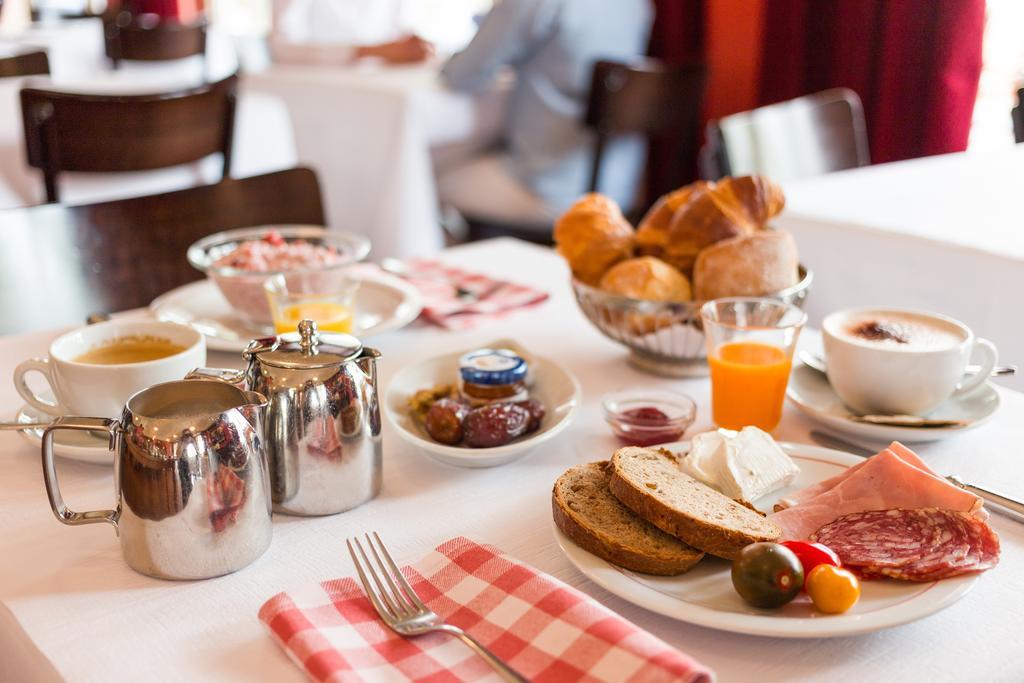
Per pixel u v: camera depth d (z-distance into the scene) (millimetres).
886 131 2656
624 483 662
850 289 1481
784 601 579
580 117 2867
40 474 794
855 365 866
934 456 828
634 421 850
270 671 565
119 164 1879
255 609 623
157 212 1404
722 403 865
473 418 801
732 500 678
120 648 584
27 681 612
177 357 815
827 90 2869
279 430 705
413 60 3332
